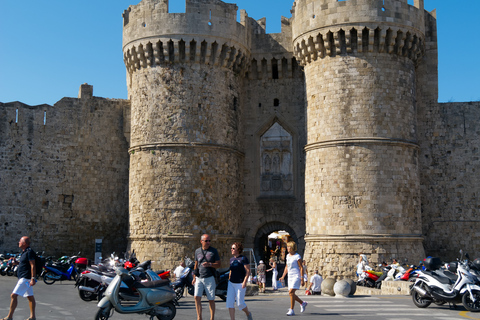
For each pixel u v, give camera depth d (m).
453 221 37.28
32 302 15.06
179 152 35.19
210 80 36.38
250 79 40.06
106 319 15.64
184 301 22.83
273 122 39.66
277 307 20.17
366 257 31.62
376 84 33.50
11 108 39.78
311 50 35.03
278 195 38.78
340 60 34.00
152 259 34.34
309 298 23.81
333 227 32.75
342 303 21.11
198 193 34.97
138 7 36.94
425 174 37.91
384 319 16.31
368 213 32.34
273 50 39.53
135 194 36.06
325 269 32.38
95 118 41.44
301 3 35.81
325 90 34.25
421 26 35.16
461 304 20.33
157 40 35.88
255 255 38.44
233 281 14.59
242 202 38.66
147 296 16.00
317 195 33.84
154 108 35.97
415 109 35.44
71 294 24.55
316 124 34.56
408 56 35.00
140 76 37.06
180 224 34.50
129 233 36.44
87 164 40.81
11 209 38.88
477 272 19.25
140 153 36.09
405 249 32.41
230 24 36.84
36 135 40.00
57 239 39.47
